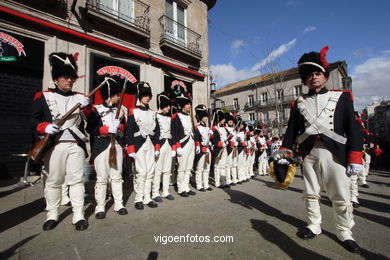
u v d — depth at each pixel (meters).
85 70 5.84
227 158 5.31
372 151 9.36
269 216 2.93
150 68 7.42
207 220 2.76
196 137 4.51
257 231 2.43
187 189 4.20
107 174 2.94
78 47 5.79
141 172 3.30
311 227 2.32
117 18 6.82
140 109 3.49
